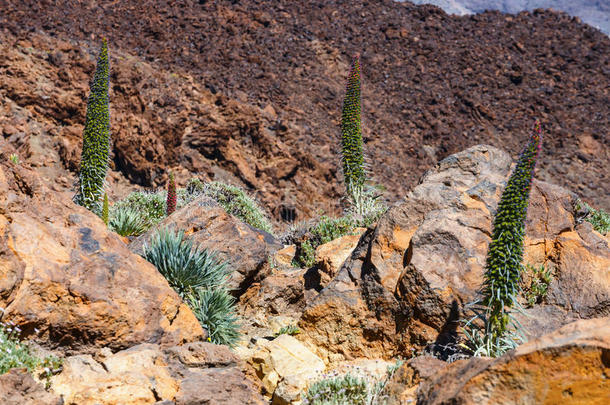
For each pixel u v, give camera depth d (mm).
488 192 8820
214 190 20766
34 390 4992
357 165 14570
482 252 8062
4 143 7641
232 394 5887
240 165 45281
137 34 65250
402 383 5867
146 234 10852
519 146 67500
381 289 8219
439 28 89312
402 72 77062
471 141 66375
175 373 5977
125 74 47500
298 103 62219
